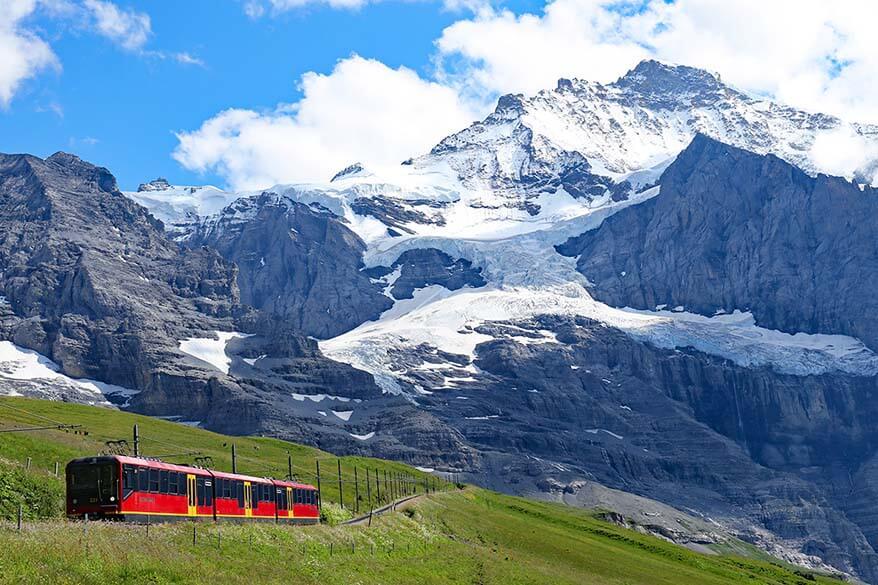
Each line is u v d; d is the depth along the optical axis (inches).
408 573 3895.2
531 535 7140.8
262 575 2861.7
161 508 3356.3
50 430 6609.3
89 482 3169.3
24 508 3400.6
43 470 4306.1
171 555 2682.1
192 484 3582.7
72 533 2573.8
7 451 4953.3
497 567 4933.6
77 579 2222.0
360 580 3363.7
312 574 3152.1
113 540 2618.1
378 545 4318.4
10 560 2191.2
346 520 5300.2
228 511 3838.6
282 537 3636.8
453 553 4987.7
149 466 3331.7
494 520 7598.4
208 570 2659.9
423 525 5738.2
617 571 6422.2
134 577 2380.7
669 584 6373.0
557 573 5531.5
